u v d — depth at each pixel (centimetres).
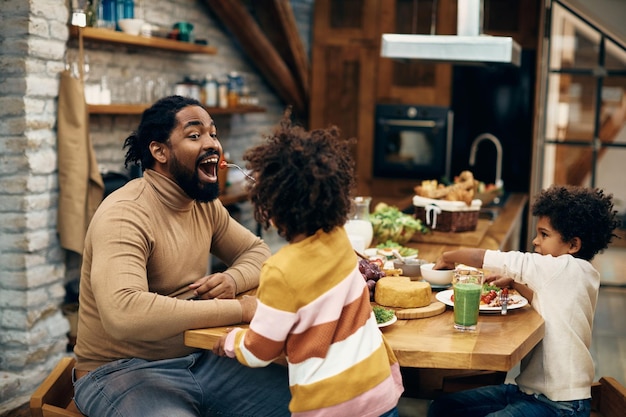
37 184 351
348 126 644
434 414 238
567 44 630
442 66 616
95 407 211
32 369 357
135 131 241
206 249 244
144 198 224
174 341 224
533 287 226
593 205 227
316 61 641
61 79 357
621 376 403
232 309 208
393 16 624
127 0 417
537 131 613
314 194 173
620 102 626
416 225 344
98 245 211
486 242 369
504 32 607
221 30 579
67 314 375
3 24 339
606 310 539
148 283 226
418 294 224
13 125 342
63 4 357
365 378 174
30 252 352
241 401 227
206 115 236
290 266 174
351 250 185
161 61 487
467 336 202
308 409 173
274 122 683
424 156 625
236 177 573
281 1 587
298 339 175
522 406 221
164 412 205
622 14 609
